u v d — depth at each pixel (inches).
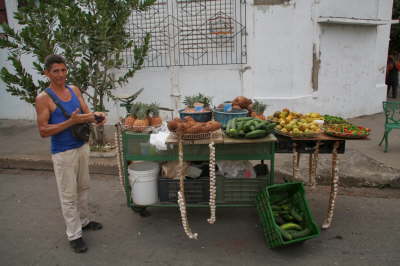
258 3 269.9
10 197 185.5
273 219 126.3
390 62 458.9
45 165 227.0
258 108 157.3
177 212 164.6
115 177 212.4
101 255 129.8
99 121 125.8
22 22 203.5
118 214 163.6
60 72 119.6
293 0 267.9
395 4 541.6
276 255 126.6
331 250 128.4
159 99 304.8
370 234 138.6
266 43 277.3
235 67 286.0
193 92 297.3
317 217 154.1
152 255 129.0
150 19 289.0
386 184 181.5
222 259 125.1
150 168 152.5
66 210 129.2
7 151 248.5
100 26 202.8
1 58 322.7
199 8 279.0
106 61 224.4
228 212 163.0
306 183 187.3
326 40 294.8
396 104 225.5
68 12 202.2
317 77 296.2
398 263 119.2
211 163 130.7
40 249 134.6
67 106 124.4
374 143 248.8
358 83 328.2
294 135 132.3
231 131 130.0
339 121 153.9
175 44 289.9
